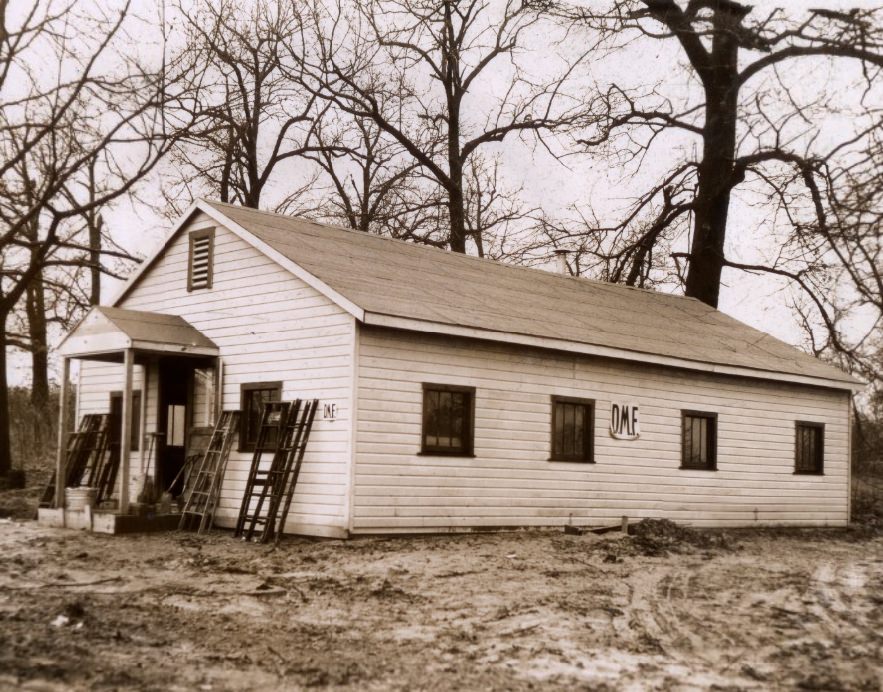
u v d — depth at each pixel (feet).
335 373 59.72
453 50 138.31
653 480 76.95
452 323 61.62
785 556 62.95
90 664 29.22
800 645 33.94
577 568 50.52
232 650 31.94
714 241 120.26
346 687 28.12
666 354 76.84
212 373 68.90
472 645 33.40
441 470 62.39
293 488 59.57
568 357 71.15
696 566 53.78
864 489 122.93
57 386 137.90
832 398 94.58
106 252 93.45
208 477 66.39
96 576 45.39
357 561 50.42
